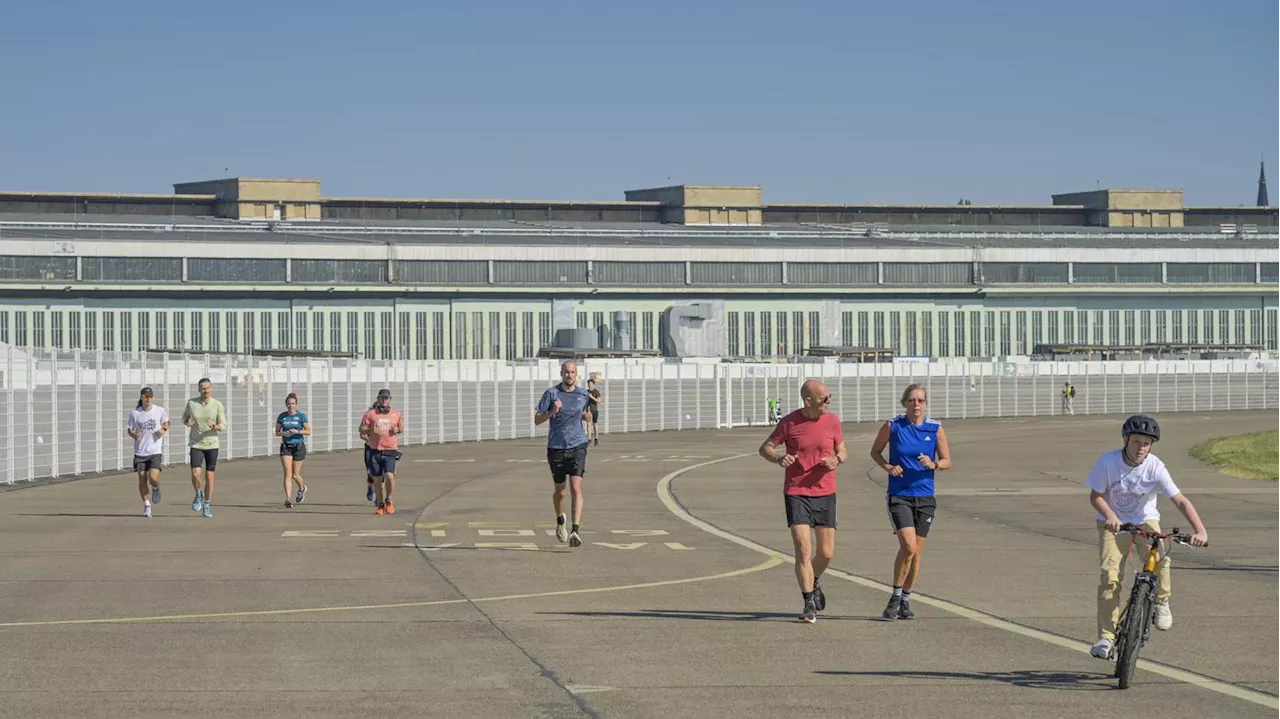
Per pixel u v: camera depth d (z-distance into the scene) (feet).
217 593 49.47
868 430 244.42
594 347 332.19
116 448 125.08
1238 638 41.01
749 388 276.82
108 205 396.57
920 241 385.70
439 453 164.14
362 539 68.54
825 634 41.34
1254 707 31.71
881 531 74.54
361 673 35.09
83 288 309.63
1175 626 43.21
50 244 309.63
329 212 410.93
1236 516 85.20
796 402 287.48
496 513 83.97
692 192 435.53
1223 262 392.27
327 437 169.37
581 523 78.28
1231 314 391.86
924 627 42.75
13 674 34.73
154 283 314.96
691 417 263.70
